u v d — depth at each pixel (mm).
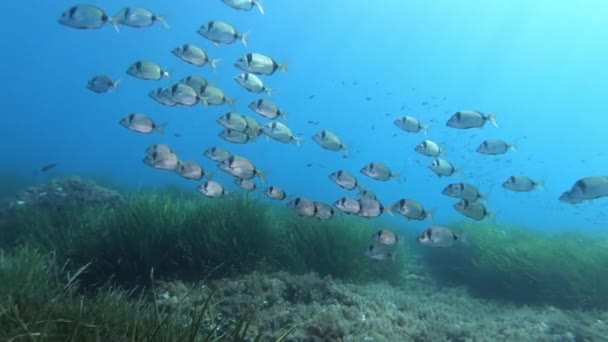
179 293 1550
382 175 2094
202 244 1850
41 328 818
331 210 1892
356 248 2170
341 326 1338
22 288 1080
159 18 1939
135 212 1959
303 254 2094
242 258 1881
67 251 1813
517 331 1607
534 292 2207
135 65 1992
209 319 1258
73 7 1791
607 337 1533
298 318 1403
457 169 2221
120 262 1762
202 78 2104
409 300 1915
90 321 903
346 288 1809
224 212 2035
